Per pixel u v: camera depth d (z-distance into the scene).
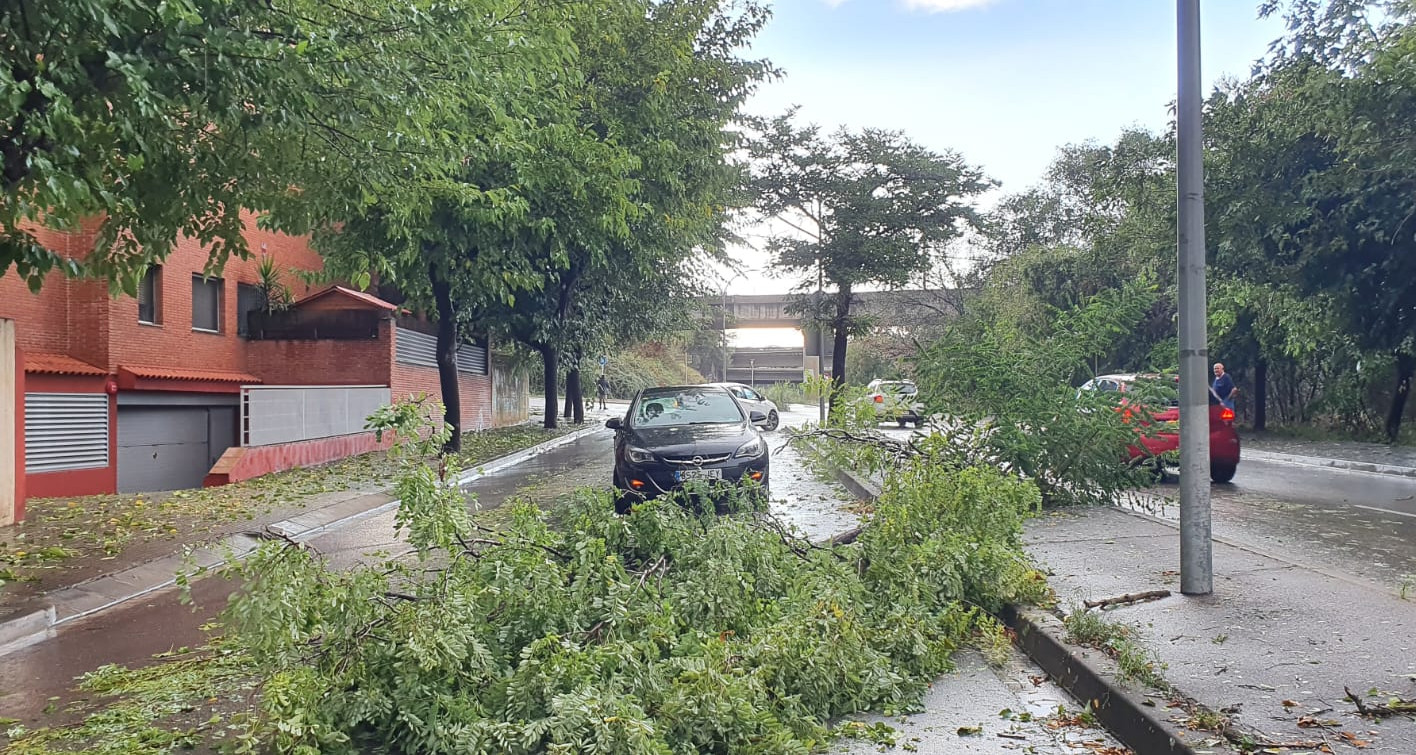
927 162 25.08
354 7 7.52
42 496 15.60
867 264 25.33
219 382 20.64
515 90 10.61
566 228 16.75
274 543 4.44
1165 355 10.62
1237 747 3.76
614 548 6.58
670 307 30.39
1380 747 3.69
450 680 4.34
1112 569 6.89
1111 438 10.01
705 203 20.33
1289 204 15.69
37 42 5.78
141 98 5.64
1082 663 4.88
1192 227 6.18
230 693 5.12
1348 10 14.62
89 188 6.18
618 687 4.21
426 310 21.39
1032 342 11.08
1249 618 5.47
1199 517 6.04
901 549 6.32
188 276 20.12
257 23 6.96
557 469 18.19
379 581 4.77
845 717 4.76
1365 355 18.72
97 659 6.12
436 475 5.12
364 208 8.89
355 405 21.12
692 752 4.00
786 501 12.85
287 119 6.84
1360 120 13.87
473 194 11.50
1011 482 7.31
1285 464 17.12
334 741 4.07
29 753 4.34
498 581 5.01
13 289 16.02
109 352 17.27
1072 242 39.75
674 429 11.59
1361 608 5.62
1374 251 15.41
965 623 5.80
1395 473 14.98
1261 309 21.38
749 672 4.55
